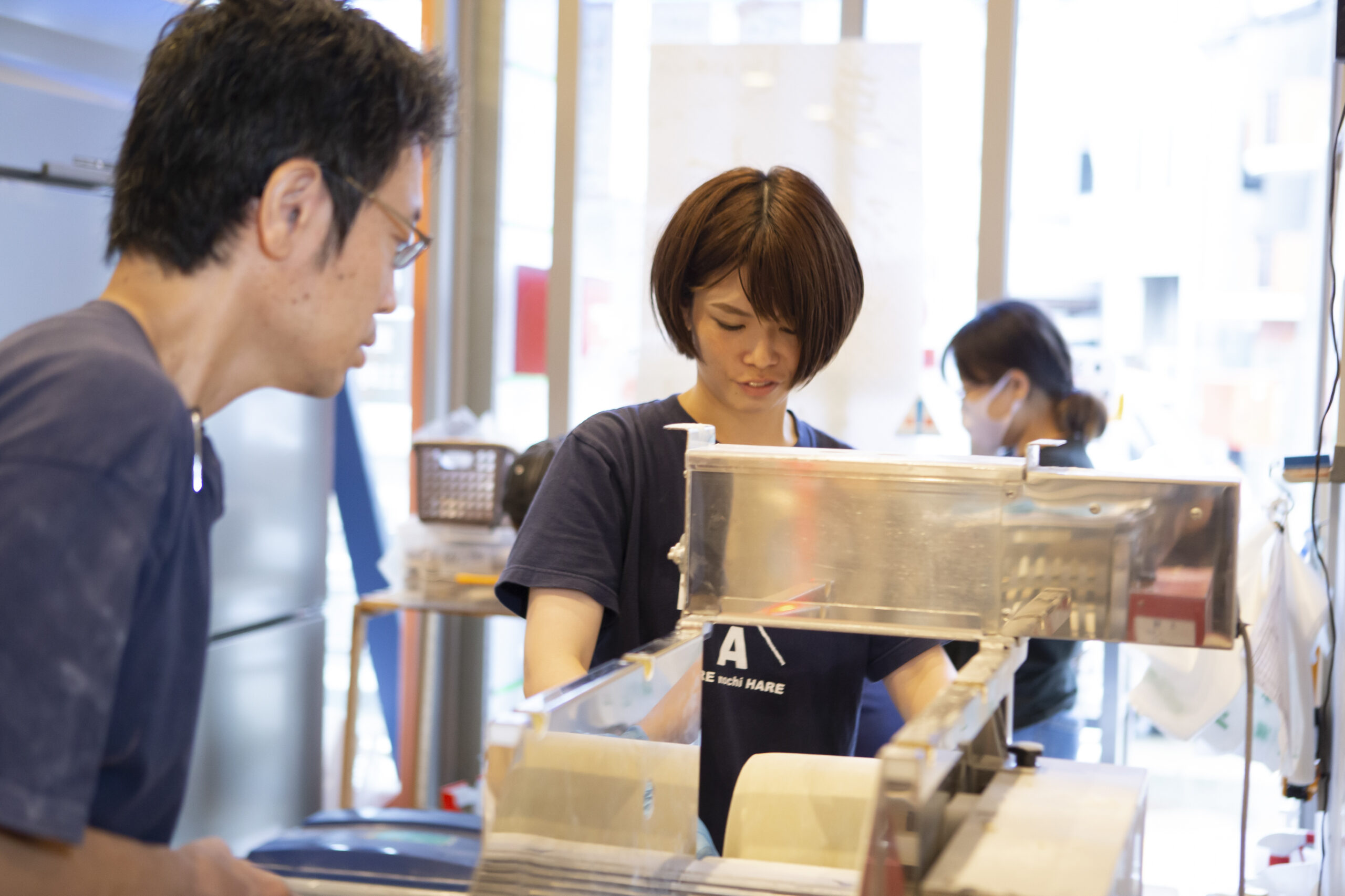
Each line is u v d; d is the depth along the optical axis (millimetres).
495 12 3277
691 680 1002
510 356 3398
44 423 616
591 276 3258
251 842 2383
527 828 719
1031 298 3010
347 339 814
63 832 594
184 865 717
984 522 952
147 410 645
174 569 692
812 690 1263
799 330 1188
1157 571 920
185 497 690
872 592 979
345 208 775
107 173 2078
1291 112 2812
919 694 1225
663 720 939
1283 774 2105
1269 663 2029
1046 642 2133
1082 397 2316
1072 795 848
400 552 2779
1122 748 2764
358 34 784
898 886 666
